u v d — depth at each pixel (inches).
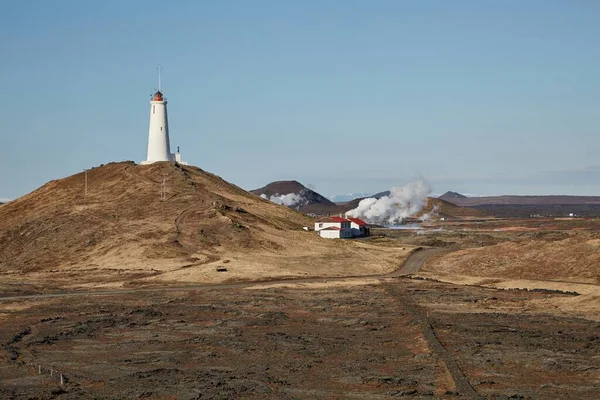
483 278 5497.1
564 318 3622.0
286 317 3759.8
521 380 2459.4
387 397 2256.4
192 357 2854.3
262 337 3223.4
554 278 5393.7
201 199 7790.4
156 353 2930.6
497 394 2269.9
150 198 7706.7
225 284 5216.5
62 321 3690.9
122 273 5575.8
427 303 4210.1
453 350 2898.6
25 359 2822.3
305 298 4434.1
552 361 2682.1
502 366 2645.2
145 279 5324.8
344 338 3184.1
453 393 2267.5
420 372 2559.1
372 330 3371.1
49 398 2256.4
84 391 2351.1
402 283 5167.3
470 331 3257.9
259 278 5438.0
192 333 3351.4
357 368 2618.1
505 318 3654.0
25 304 4271.7
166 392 2320.4
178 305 4205.2
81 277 5457.7
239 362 2760.8
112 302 4350.4
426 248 7539.4
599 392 2303.2
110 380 2484.0
